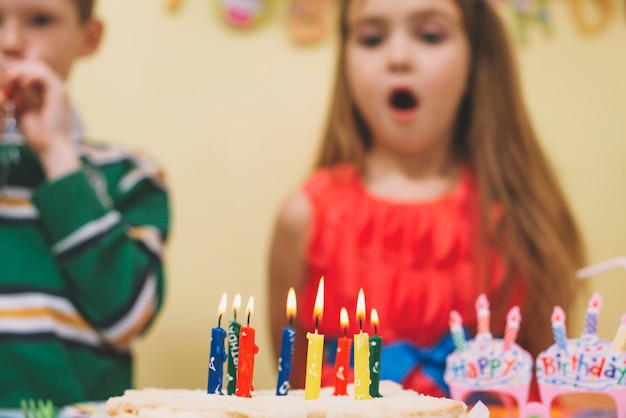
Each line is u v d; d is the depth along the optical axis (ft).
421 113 5.07
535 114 6.59
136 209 5.26
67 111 5.01
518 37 6.60
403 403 3.04
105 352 4.93
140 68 6.68
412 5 4.99
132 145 6.63
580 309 5.90
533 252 5.04
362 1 5.12
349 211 5.16
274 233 5.33
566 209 5.40
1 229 4.89
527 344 4.94
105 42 6.66
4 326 4.69
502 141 5.29
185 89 6.70
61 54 5.14
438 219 5.04
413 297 4.90
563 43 6.65
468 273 4.91
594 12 6.67
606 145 6.59
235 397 3.10
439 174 5.30
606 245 6.49
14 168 4.99
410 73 5.03
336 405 2.94
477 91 5.31
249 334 3.17
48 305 4.76
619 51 6.65
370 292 4.95
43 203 4.69
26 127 4.82
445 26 5.06
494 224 5.02
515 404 4.19
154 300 4.98
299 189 5.34
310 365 3.12
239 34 6.72
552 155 6.56
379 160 5.35
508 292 4.91
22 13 4.99
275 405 2.91
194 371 6.43
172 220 6.55
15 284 4.77
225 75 6.72
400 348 4.79
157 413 2.91
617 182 6.56
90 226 4.72
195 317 6.48
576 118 6.61
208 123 6.68
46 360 4.67
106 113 6.63
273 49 6.71
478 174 5.18
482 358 3.51
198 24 6.73
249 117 6.68
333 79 5.97
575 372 3.33
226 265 6.54
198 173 6.63
